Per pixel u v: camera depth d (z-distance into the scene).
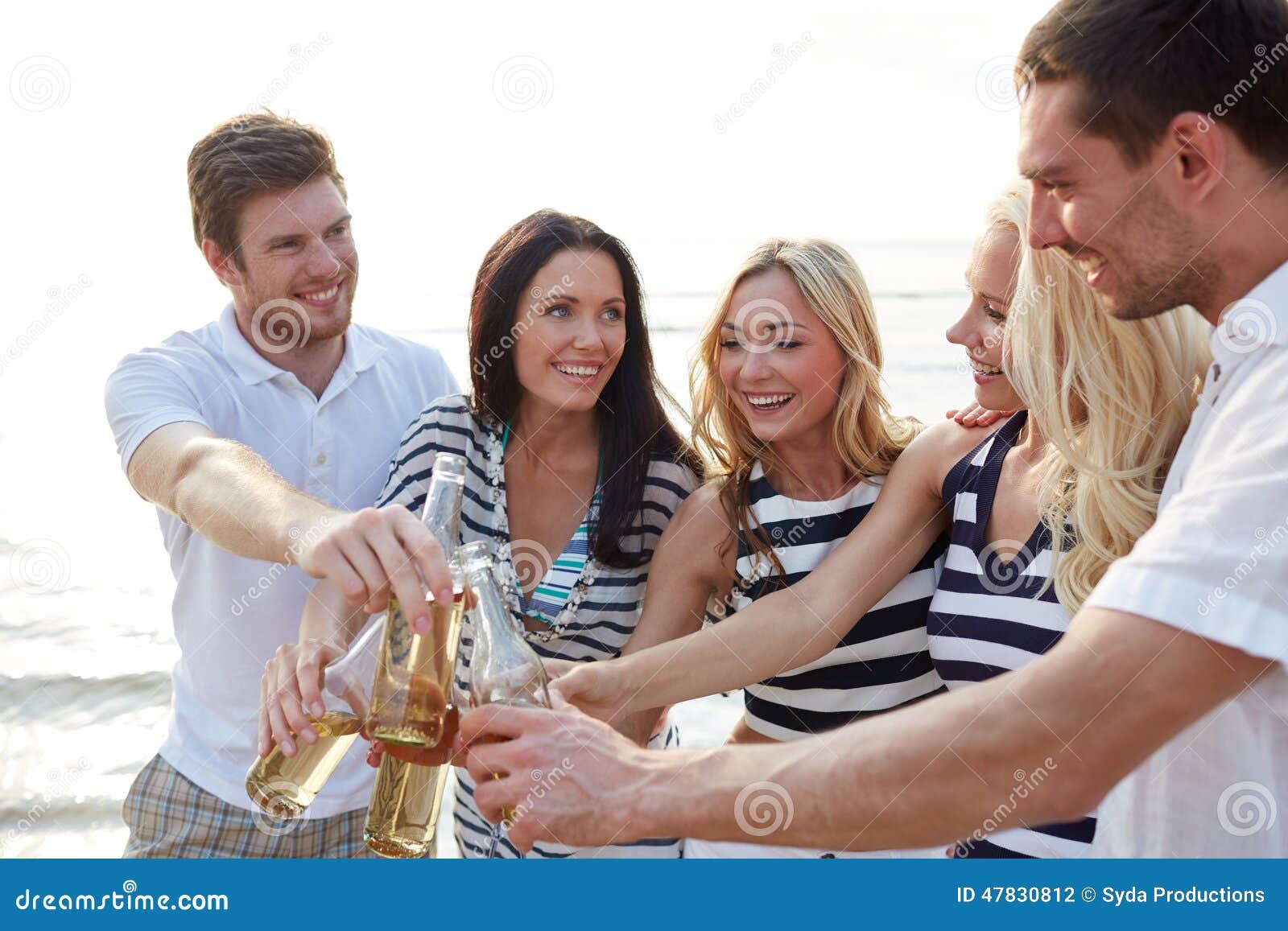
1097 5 1.10
